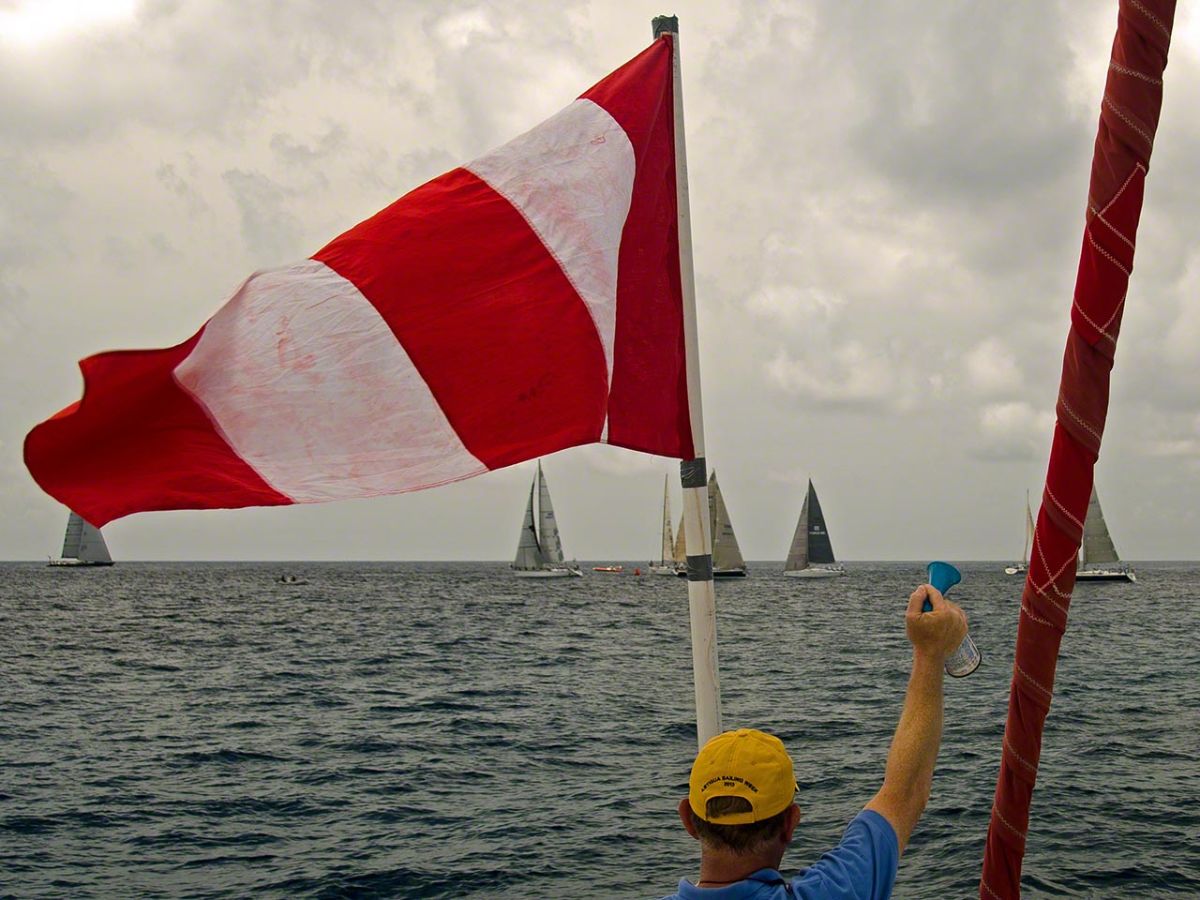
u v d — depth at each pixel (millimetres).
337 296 5004
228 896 13227
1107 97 3033
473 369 5074
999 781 3373
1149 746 21875
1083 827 15547
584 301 5273
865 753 21719
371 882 13711
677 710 28797
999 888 3354
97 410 4434
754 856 2734
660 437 5512
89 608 85812
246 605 91625
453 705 29828
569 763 21203
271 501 4629
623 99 5719
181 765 21125
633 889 13438
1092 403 3111
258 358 4812
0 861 14570
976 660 3156
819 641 52250
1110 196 3025
